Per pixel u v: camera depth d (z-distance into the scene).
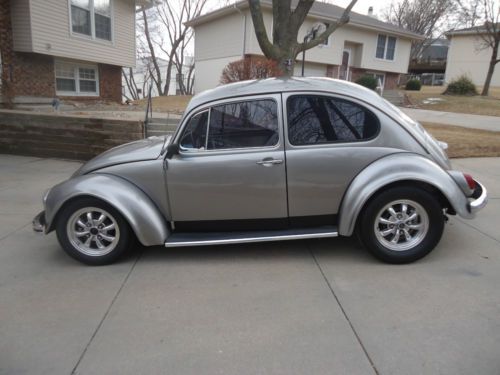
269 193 3.69
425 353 2.48
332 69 25.39
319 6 25.03
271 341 2.65
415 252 3.63
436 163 3.66
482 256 3.81
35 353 2.59
